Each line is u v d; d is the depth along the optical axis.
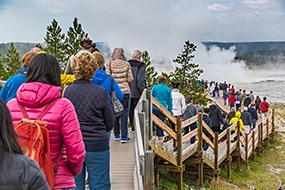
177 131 10.38
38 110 3.14
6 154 2.05
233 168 17.36
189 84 33.62
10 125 2.10
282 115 41.94
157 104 9.18
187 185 11.73
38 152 2.85
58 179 3.25
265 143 24.55
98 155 4.46
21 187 2.03
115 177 6.78
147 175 4.30
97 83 6.08
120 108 6.34
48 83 3.19
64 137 3.19
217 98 46.34
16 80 4.43
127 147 8.72
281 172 18.95
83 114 4.39
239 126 16.69
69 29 31.61
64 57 31.97
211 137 14.23
